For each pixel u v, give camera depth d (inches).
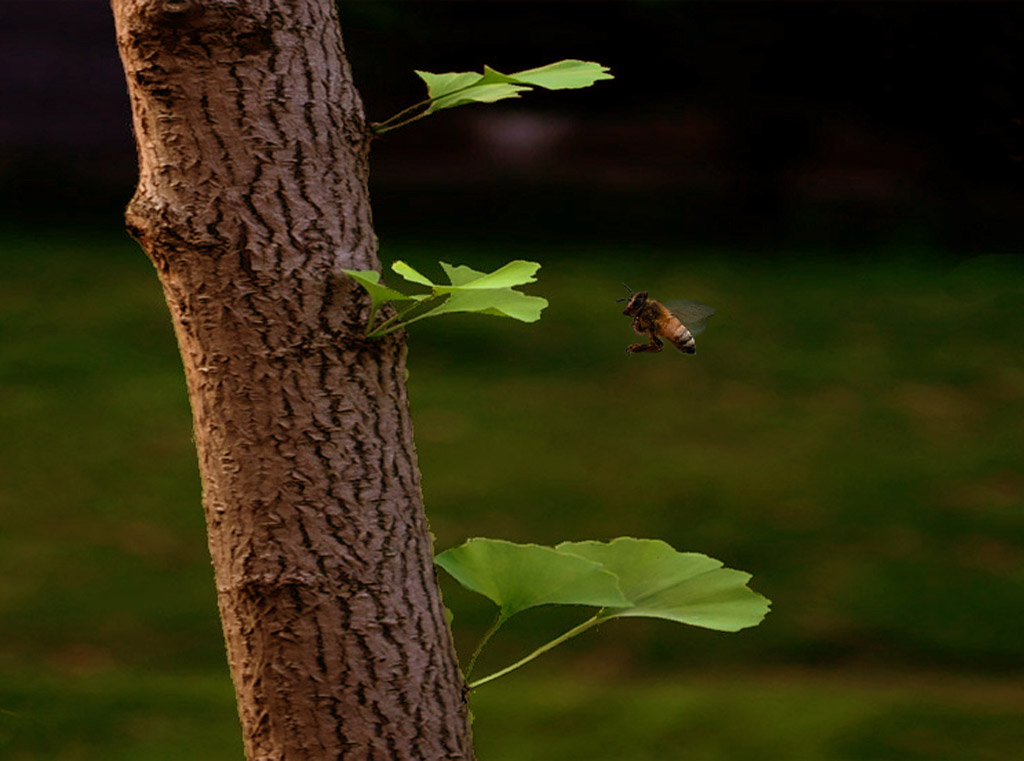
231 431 64.0
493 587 68.5
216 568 66.1
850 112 822.5
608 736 276.7
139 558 376.8
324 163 65.2
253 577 63.8
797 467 471.2
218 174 63.4
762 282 757.3
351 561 64.1
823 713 288.4
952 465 473.1
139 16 63.3
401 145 988.6
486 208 918.4
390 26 791.1
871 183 914.1
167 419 507.8
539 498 436.8
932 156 843.4
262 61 63.8
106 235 828.0
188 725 270.4
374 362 65.6
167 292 65.7
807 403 550.9
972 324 666.8
